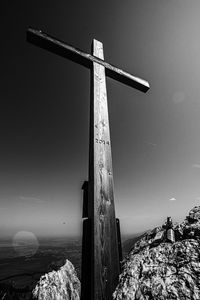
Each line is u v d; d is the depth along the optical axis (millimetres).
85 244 1738
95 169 2105
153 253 2408
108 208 1936
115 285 1576
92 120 2549
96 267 1563
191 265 1921
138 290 1854
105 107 2789
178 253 2191
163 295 1683
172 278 1849
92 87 2924
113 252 1712
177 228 2791
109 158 2309
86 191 2268
